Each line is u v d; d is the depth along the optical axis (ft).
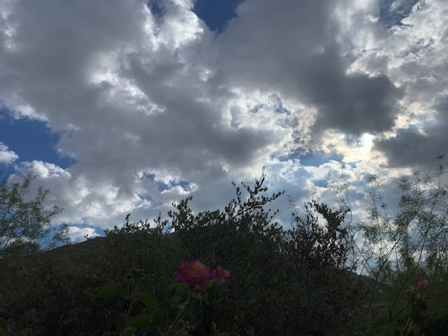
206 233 17.34
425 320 7.48
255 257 17.07
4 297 15.07
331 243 21.80
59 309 14.79
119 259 16.47
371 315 21.15
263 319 15.01
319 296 17.17
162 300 13.92
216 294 13.53
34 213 37.52
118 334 9.50
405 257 24.84
